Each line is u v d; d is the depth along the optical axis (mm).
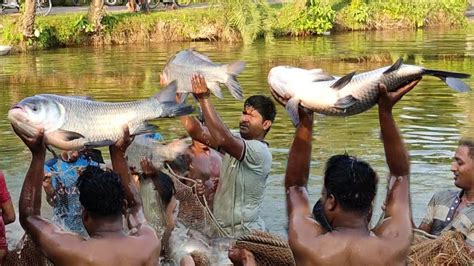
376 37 26922
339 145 9375
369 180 3416
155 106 4160
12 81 16906
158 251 3680
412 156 8867
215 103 12430
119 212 3617
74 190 5758
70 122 3992
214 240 5887
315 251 3414
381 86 3930
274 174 8148
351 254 3371
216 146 5961
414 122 10875
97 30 26625
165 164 6004
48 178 5801
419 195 7301
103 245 3533
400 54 20844
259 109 5938
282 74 4254
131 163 5645
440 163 8531
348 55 21047
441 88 13758
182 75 5180
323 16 28750
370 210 3582
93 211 3576
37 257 4848
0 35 25234
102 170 3703
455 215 5328
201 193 6117
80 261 3500
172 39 27375
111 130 4086
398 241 3455
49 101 3955
